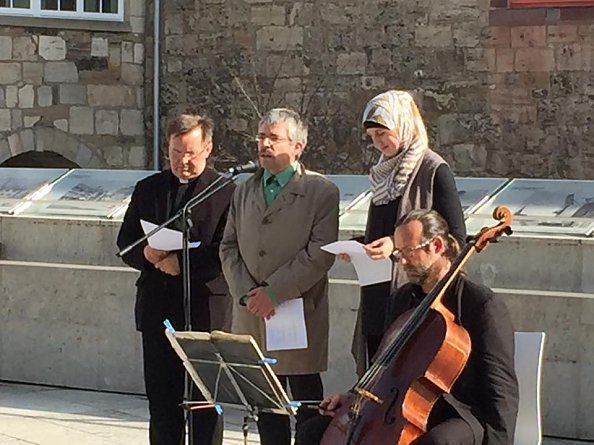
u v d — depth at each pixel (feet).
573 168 44.06
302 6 48.93
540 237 21.36
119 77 51.98
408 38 46.85
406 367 13.37
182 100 51.83
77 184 28.12
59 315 25.99
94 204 26.89
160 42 52.21
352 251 15.40
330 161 48.60
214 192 16.96
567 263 21.12
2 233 26.76
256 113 49.80
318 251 16.62
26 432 22.13
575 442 20.76
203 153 17.61
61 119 51.03
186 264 16.42
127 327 25.27
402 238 13.73
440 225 13.76
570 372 20.84
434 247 13.71
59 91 50.93
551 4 44.04
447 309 13.61
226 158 50.80
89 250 25.98
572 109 43.98
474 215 22.81
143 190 18.04
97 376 25.67
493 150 45.50
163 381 17.75
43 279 26.07
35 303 26.22
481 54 45.52
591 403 20.72
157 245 17.04
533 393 14.73
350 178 25.63
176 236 16.89
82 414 23.54
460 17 45.80
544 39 44.32
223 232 17.58
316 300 17.08
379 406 13.34
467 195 23.79
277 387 14.05
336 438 13.99
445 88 46.26
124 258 17.93
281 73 49.52
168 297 17.61
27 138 50.39
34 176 28.89
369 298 16.15
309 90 48.93
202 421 17.65
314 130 48.91
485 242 13.53
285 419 17.37
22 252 26.63
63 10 50.98
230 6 50.47
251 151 50.16
